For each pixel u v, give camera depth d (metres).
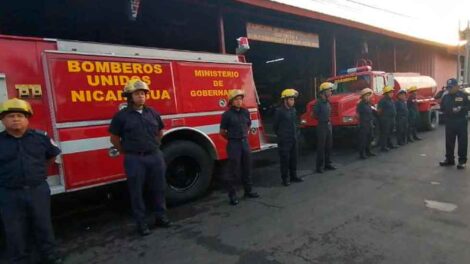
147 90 4.31
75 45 4.47
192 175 5.72
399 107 9.67
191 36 11.32
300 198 5.52
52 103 4.19
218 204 5.49
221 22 8.46
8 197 3.35
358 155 8.76
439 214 4.57
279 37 10.12
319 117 7.16
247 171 5.65
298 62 17.67
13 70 3.96
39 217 3.50
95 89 4.53
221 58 6.09
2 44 3.90
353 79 10.34
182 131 5.52
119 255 3.88
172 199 5.43
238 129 5.46
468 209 4.71
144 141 4.33
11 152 3.34
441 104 7.11
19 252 3.45
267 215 4.84
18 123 3.34
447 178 6.23
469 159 7.59
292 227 4.37
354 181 6.34
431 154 8.38
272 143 6.82
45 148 3.57
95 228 4.77
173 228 4.57
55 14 8.39
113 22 9.41
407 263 3.36
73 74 4.35
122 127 4.30
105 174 4.63
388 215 4.61
